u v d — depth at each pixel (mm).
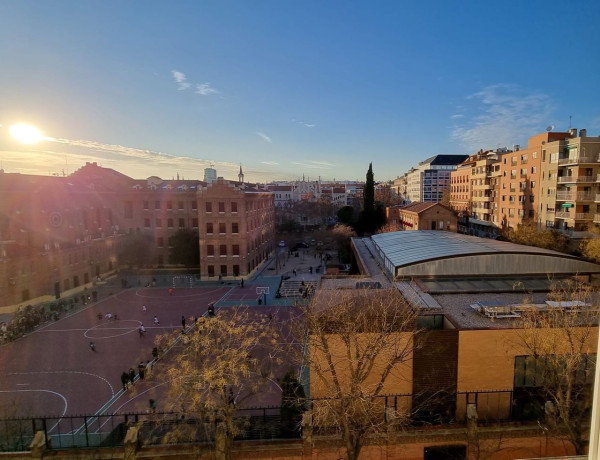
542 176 49625
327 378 14602
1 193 39000
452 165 133750
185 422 14844
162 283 49500
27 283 39344
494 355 14672
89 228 52156
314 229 98875
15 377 23328
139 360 25703
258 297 41562
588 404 9750
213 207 50156
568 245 41594
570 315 14883
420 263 23484
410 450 13375
